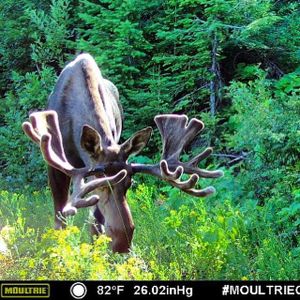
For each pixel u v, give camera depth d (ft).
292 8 32.53
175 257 17.92
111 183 15.87
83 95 18.86
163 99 31.48
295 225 20.31
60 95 19.33
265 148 24.09
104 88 19.63
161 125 18.22
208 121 30.25
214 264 17.53
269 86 30.89
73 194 16.03
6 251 17.49
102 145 17.19
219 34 30.48
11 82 39.09
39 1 37.76
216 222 19.63
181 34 31.45
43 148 16.11
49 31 34.73
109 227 16.29
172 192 25.13
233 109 29.71
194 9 32.53
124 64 32.86
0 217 23.48
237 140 25.66
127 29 31.68
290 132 23.57
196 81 32.73
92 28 35.65
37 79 34.27
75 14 36.17
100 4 35.58
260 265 17.29
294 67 32.76
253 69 31.45
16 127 33.78
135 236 19.60
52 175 19.38
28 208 24.95
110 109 19.44
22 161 33.71
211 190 16.69
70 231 15.98
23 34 37.19
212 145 30.78
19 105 35.65
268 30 31.71
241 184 24.80
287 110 24.39
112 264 16.47
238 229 19.06
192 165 17.60
